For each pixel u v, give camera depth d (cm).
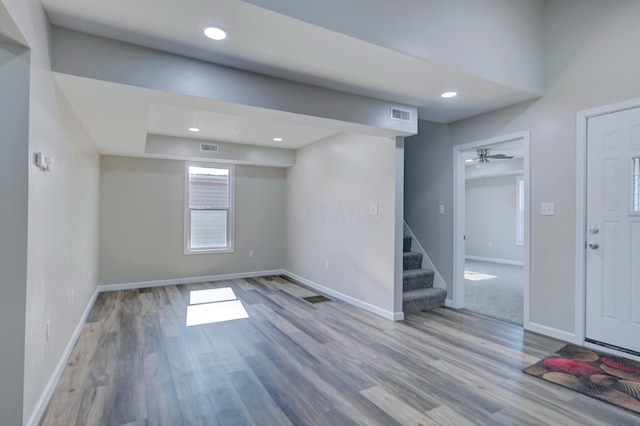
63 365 260
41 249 198
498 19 296
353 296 449
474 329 355
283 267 657
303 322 375
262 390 232
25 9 159
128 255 525
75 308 312
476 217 916
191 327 356
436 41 255
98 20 199
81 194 336
